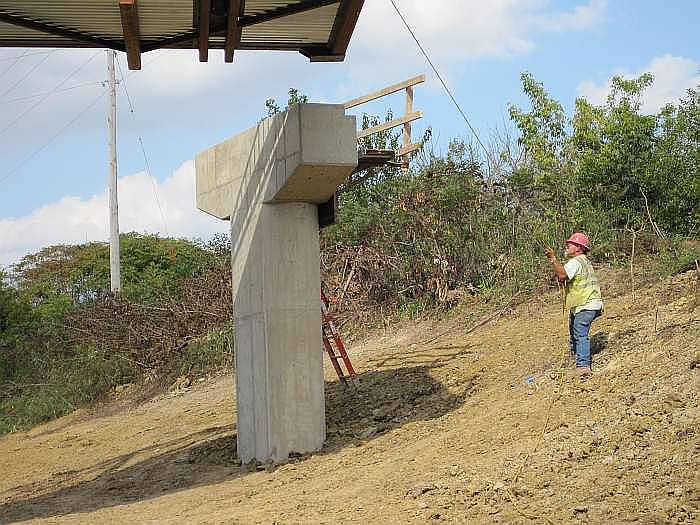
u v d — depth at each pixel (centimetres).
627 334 1201
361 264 1995
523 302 1648
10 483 1495
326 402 1409
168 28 1086
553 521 709
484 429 1045
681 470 748
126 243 4572
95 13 1030
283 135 1166
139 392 2230
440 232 1905
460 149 2044
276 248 1218
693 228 1596
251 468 1220
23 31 1084
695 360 980
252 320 1250
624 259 1609
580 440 888
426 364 1469
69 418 2203
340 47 1164
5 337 2847
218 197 1391
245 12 1061
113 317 2423
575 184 1762
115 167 3039
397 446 1116
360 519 813
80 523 1015
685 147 1683
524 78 2034
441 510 783
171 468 1338
